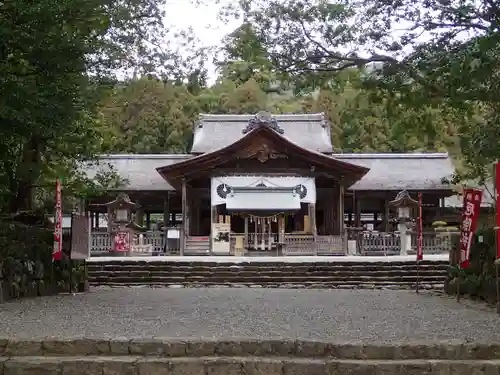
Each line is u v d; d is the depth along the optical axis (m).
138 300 14.12
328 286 19.28
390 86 11.47
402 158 39.00
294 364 7.23
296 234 31.31
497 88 10.69
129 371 7.20
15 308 12.00
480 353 7.51
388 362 7.27
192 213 35.28
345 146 43.78
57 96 12.48
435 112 13.49
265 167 33.00
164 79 15.75
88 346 7.64
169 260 22.06
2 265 13.30
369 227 43.66
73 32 12.82
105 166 36.25
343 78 12.23
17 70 12.73
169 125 49.84
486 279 13.99
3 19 11.70
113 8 14.12
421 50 11.12
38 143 16.20
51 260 15.98
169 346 7.61
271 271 20.61
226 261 21.59
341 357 7.52
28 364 7.21
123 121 49.31
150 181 35.84
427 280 20.05
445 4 11.04
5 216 14.64
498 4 10.65
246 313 11.30
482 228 15.16
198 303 13.37
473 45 10.11
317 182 35.34
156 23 16.22
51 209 17.52
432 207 36.38
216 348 7.62
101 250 28.36
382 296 15.80
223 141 38.03
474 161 16.14
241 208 31.39
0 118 11.99
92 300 14.04
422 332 8.84
